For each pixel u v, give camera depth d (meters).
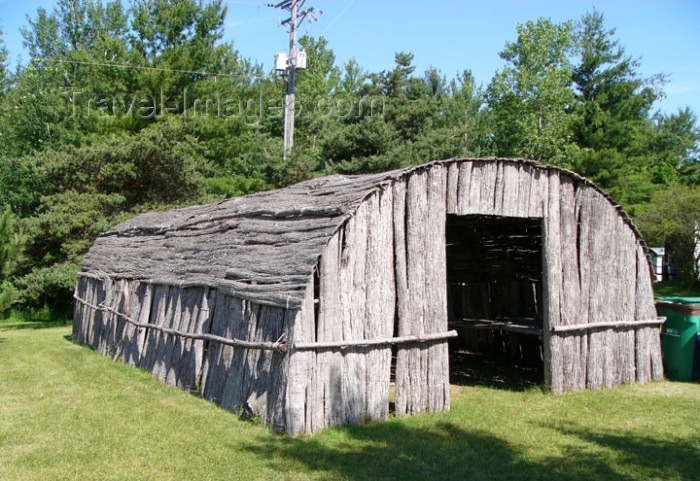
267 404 7.74
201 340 9.69
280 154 29.06
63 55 37.38
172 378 10.36
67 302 24.11
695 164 45.94
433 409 8.67
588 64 34.50
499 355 14.42
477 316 14.73
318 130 37.38
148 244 13.89
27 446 7.10
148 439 7.31
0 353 14.23
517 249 13.30
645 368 10.84
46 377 11.12
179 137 25.77
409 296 8.52
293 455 6.73
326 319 7.71
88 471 6.32
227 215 10.88
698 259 24.73
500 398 9.70
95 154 22.95
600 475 6.39
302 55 26.19
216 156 28.80
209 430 7.61
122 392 9.78
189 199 25.02
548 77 33.28
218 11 31.95
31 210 27.84
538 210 9.75
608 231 10.56
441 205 8.86
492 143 38.47
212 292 9.70
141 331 12.02
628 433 7.81
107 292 14.36
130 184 24.59
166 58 28.42
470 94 43.38
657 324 11.07
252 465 6.46
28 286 22.00
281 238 8.66
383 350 8.25
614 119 33.03
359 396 7.98
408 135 33.38
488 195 9.23
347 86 43.91
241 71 39.09
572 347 10.05
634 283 10.86
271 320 7.97
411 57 38.44
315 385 7.59
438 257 8.82
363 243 8.11
